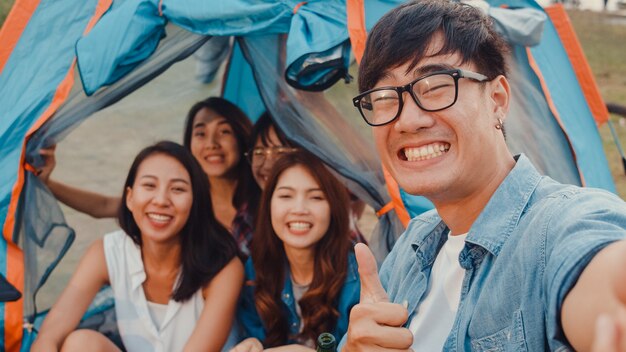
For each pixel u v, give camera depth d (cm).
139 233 242
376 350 102
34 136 245
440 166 110
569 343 82
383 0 234
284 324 238
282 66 254
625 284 70
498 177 112
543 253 91
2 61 257
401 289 130
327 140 248
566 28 316
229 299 236
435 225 128
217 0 235
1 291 228
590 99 312
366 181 245
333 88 253
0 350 234
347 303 232
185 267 237
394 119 112
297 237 229
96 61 234
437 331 118
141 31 238
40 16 261
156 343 236
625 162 319
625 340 65
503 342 97
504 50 115
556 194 99
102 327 258
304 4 229
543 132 270
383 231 249
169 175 231
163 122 342
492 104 113
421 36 109
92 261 245
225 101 318
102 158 336
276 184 235
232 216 319
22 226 248
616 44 898
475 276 108
